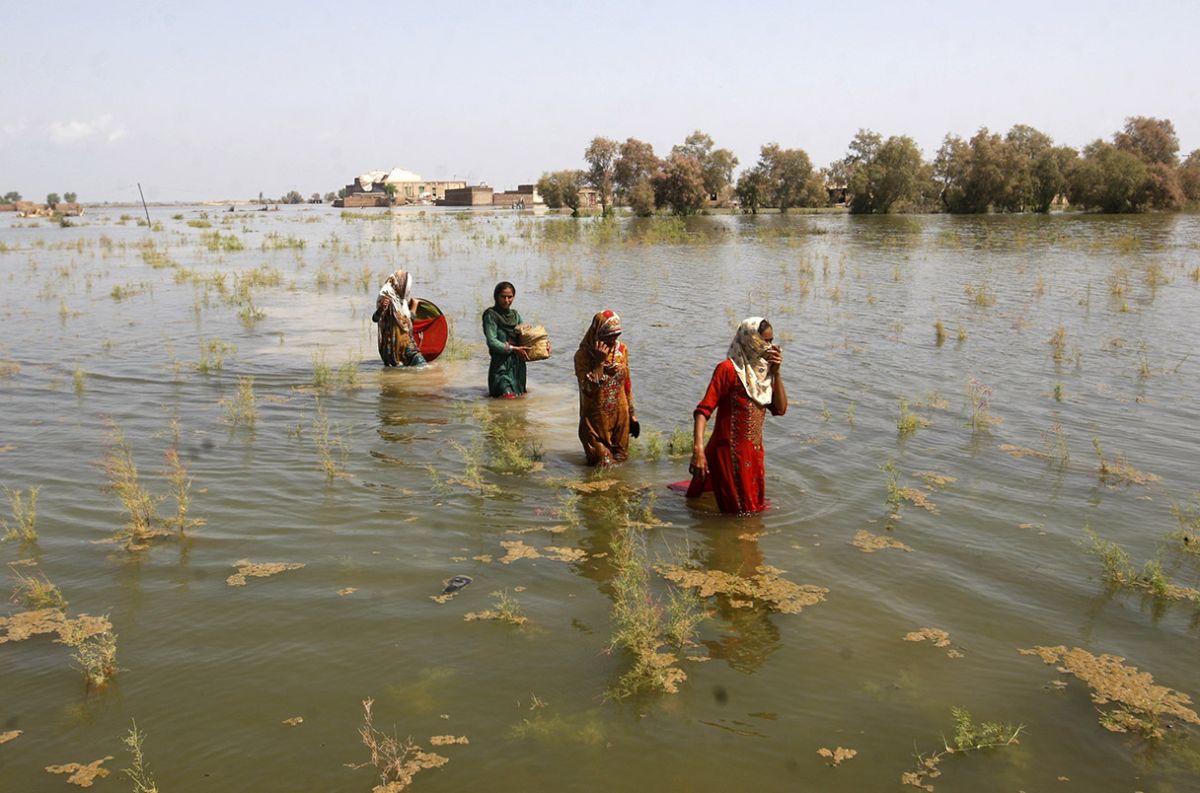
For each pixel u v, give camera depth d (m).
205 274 25.27
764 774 3.88
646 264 27.28
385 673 4.63
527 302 18.48
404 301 12.36
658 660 4.78
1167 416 9.39
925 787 3.81
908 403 9.96
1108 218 61.41
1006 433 8.82
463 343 14.13
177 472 7.51
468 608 5.34
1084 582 5.68
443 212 103.12
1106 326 14.80
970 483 7.45
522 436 9.02
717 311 17.02
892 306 17.39
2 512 6.82
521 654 4.83
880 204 75.62
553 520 6.76
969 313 16.38
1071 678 4.63
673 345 13.53
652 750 4.04
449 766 3.91
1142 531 6.45
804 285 20.14
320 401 10.34
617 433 8.13
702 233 45.31
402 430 9.14
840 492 7.29
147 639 4.97
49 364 12.30
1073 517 6.71
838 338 13.95
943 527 6.56
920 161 75.88
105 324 15.89
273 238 42.81
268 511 6.85
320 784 3.80
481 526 6.62
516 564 5.97
